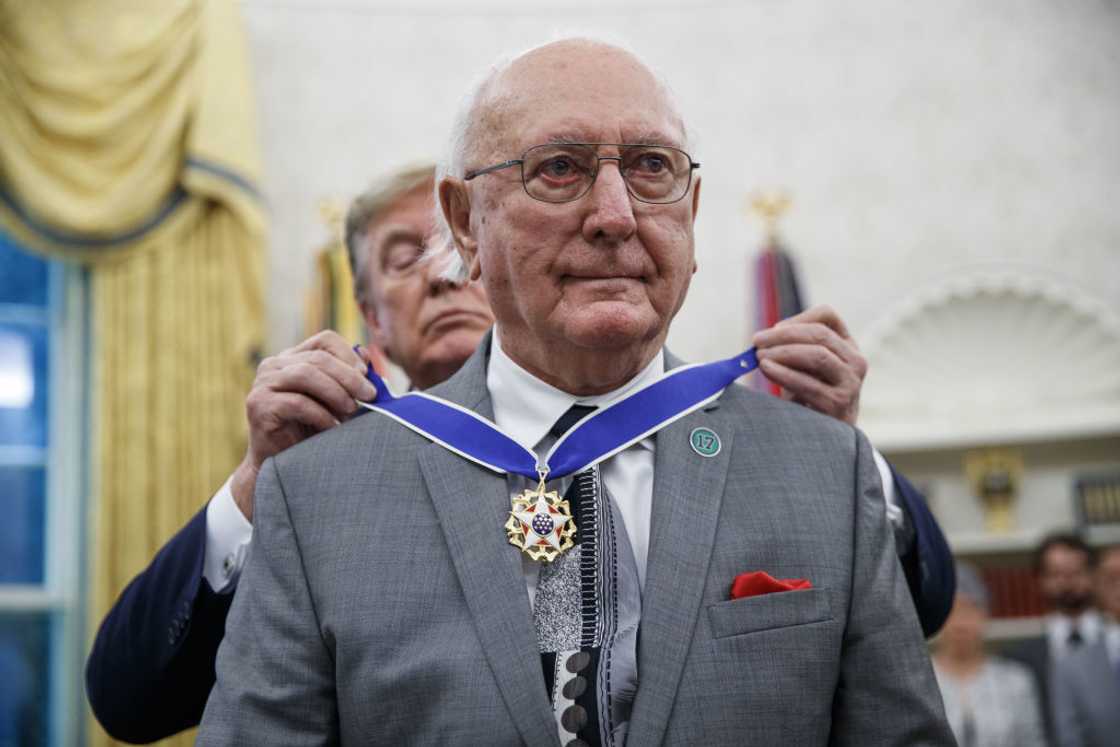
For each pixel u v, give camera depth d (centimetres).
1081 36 854
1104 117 845
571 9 885
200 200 817
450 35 883
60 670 790
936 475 823
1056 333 826
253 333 805
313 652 209
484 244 225
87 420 812
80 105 816
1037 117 849
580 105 219
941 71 860
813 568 212
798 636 204
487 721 196
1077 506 791
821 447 227
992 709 696
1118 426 791
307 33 879
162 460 789
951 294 828
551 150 217
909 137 856
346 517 217
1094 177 839
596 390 228
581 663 201
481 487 217
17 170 805
